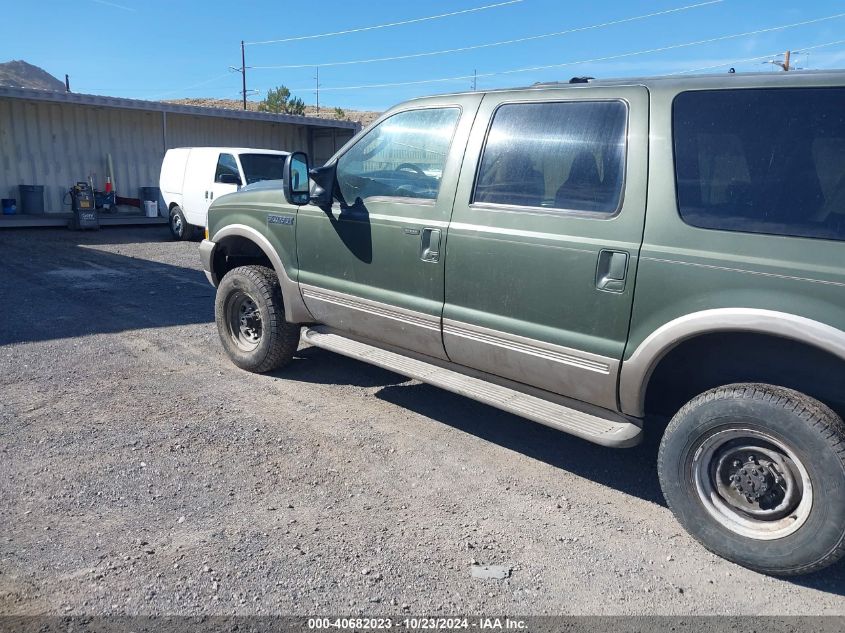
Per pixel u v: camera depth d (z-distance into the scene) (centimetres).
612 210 355
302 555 325
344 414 502
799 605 300
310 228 508
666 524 366
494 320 401
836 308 286
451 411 513
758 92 324
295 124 2256
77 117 1906
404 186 455
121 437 451
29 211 1820
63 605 284
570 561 329
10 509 359
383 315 463
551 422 374
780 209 309
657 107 349
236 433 462
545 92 396
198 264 1210
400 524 356
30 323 742
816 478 296
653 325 337
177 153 1575
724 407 317
